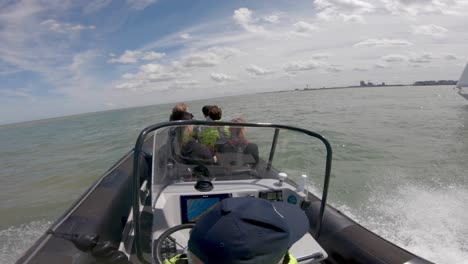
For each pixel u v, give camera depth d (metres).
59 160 8.28
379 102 21.59
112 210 2.33
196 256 0.73
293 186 1.97
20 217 4.37
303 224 0.93
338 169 5.18
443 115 12.50
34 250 1.68
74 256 1.66
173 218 1.72
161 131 1.76
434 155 6.04
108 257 1.57
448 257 2.61
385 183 4.54
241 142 1.90
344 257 1.91
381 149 6.64
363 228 2.07
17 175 6.87
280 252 0.75
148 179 1.94
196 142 1.86
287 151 2.03
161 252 1.39
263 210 0.78
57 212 4.54
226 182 1.96
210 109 2.79
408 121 11.03
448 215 3.44
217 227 0.72
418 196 4.04
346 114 13.89
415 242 2.87
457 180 4.62
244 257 0.69
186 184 1.91
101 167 6.85
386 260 1.70
